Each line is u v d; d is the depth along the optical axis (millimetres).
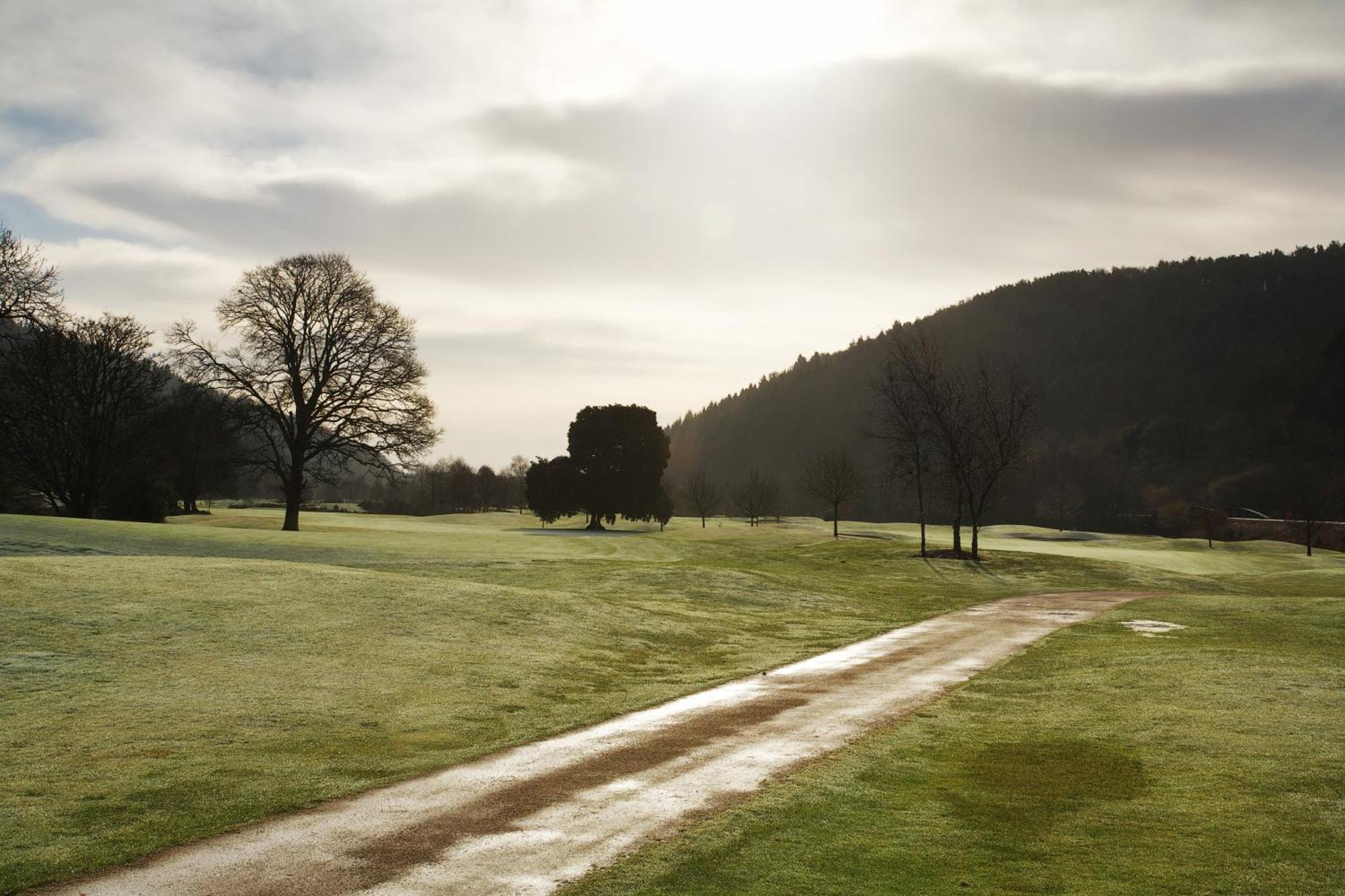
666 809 10758
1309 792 10867
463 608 25859
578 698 17719
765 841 9586
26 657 17312
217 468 61812
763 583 40219
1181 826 9859
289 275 58281
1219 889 8078
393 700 16469
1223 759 12508
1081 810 10594
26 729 13469
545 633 24281
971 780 12000
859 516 190875
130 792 11039
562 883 8484
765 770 12562
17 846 9266
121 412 66312
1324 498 114125
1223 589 47969
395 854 9273
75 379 61844
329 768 12320
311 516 88438
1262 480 170750
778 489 149375
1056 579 51156
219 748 13031
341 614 23438
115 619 20625
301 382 58375
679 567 42188
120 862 8953
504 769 12555
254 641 20109
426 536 58156
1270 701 16281
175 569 27094
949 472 69438
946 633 28625
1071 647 25312
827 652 24562
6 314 50312
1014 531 107812
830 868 8758
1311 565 68875
